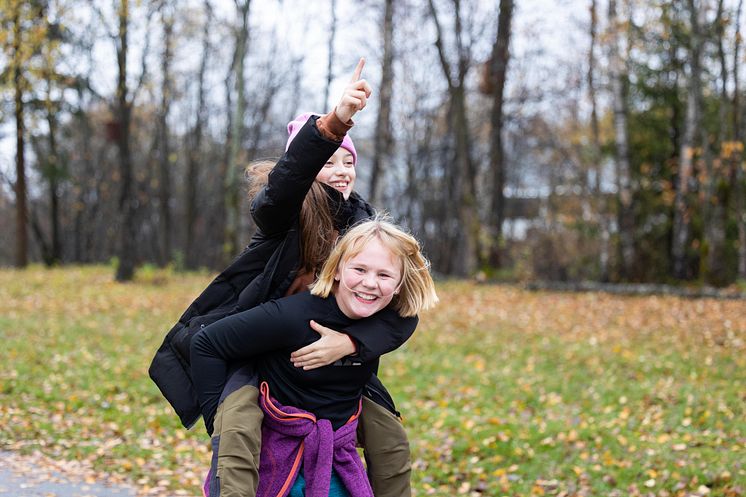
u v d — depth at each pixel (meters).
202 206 46.25
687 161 20.83
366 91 2.67
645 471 6.19
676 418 7.91
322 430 2.85
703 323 13.66
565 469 6.43
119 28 20.59
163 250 36.91
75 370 9.81
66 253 47.72
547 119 36.84
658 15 22.61
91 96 30.02
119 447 6.94
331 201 3.09
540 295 18.09
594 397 9.09
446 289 19.11
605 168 34.03
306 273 3.02
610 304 16.41
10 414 7.63
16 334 11.93
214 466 2.67
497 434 7.32
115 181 42.09
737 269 25.88
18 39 20.00
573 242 36.72
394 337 2.97
